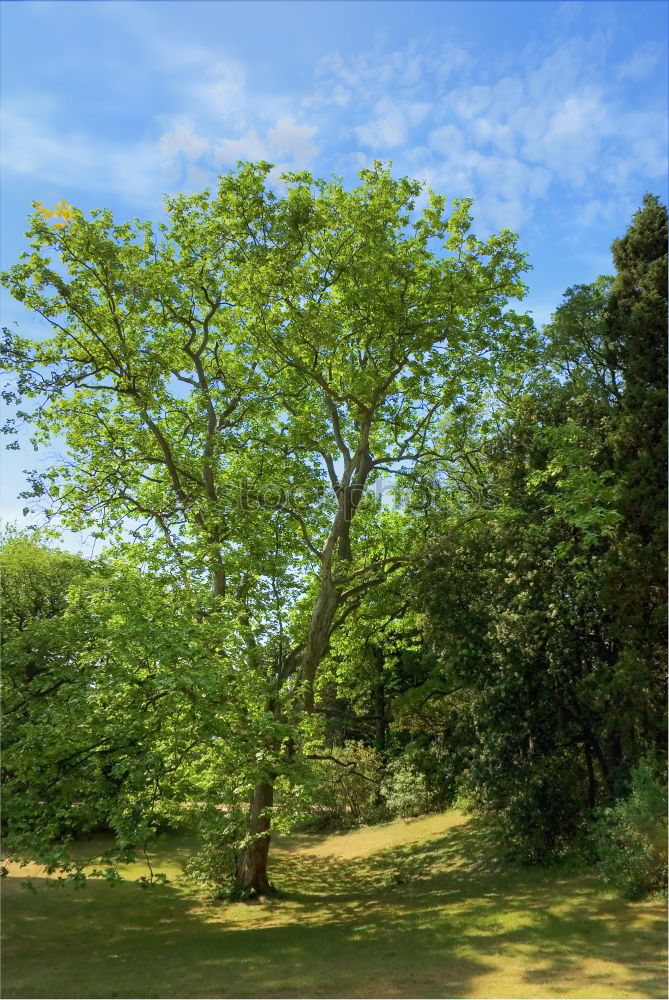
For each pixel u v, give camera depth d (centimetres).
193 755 1692
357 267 2028
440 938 1498
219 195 2055
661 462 2114
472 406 2327
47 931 1723
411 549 2509
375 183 2059
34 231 1969
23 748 1381
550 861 2108
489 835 2464
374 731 3716
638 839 1723
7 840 1361
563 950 1338
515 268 2109
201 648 1562
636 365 2286
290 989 1202
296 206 1991
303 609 2417
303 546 2294
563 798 2141
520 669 2192
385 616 2791
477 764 2303
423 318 2038
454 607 2408
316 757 2362
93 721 1460
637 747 1989
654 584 2064
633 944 1338
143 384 2173
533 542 2247
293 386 2341
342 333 2122
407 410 2341
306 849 3117
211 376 2477
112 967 1388
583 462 1931
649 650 2050
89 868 2380
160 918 1881
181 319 2270
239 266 2109
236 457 2381
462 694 2733
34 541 2634
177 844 2947
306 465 2345
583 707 2198
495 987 1150
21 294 1969
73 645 1498
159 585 1731
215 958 1442
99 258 1973
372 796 3369
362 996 1145
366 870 2583
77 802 1511
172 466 2188
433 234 2094
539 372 2644
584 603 2127
